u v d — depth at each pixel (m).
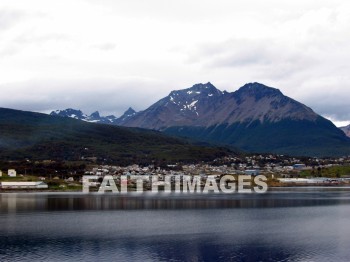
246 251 122.62
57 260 112.00
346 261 111.56
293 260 112.50
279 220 185.38
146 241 136.50
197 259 113.31
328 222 179.25
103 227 164.62
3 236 144.88
